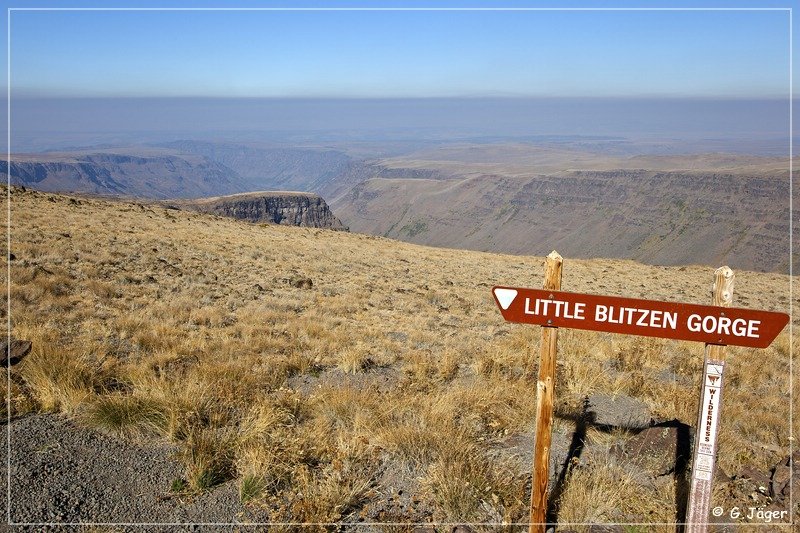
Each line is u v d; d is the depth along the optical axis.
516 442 6.84
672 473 5.95
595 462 6.09
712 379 4.22
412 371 10.28
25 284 14.52
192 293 17.27
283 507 5.25
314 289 21.27
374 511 5.35
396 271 30.16
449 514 5.21
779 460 6.71
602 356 12.49
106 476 5.60
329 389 8.38
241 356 10.48
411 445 6.33
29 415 6.75
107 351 9.73
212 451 6.06
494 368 10.30
